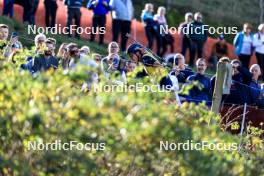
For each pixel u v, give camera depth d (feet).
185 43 175.83
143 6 225.35
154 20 173.47
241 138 75.82
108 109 56.29
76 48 98.22
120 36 181.47
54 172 57.82
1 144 59.72
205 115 67.72
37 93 58.65
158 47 173.78
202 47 176.55
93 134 56.70
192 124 62.69
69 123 56.44
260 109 116.37
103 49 165.27
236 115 115.65
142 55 102.83
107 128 56.90
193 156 58.13
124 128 56.70
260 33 182.70
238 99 116.57
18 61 80.48
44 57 93.97
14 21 162.81
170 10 228.43
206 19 235.61
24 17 166.50
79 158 57.47
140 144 58.44
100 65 66.49
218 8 240.53
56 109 56.75
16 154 59.41
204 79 110.63
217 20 237.66
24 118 56.85
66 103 57.77
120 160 59.98
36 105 57.36
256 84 125.39
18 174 57.67
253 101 117.50
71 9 164.25
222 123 109.09
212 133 62.03
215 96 99.60
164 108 59.41
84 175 58.03
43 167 57.93
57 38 161.17
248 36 181.88
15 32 146.51
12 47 99.81
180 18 227.81
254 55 191.21
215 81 101.45
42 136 56.75
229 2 244.01
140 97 60.54
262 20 246.68
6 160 57.36
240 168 60.34
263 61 182.60
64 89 59.16
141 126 55.62
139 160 59.52
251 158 71.36
